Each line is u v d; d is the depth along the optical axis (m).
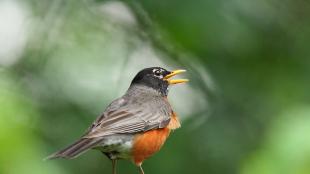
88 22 14.06
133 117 10.06
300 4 14.10
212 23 12.72
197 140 13.30
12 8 13.95
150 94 11.22
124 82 13.73
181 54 14.25
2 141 9.01
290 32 14.16
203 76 14.11
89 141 9.14
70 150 8.70
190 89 14.22
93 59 13.72
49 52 13.55
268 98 13.76
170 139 13.16
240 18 13.09
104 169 12.76
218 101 13.92
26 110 9.88
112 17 14.22
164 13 12.70
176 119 10.86
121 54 14.05
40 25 13.81
